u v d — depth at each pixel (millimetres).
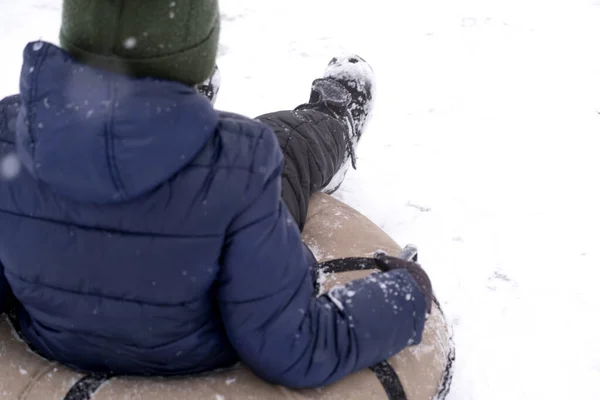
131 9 930
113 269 1065
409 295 1283
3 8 3385
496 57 3355
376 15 3678
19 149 989
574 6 3789
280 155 1113
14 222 1078
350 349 1207
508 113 2955
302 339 1157
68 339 1177
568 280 2113
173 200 1022
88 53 973
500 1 3814
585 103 3031
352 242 1711
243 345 1165
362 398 1290
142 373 1247
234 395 1225
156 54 964
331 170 1941
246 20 3568
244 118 1149
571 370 1823
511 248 2232
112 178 943
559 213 2395
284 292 1124
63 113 939
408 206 2412
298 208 1718
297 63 3236
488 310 2000
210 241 1056
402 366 1373
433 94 3074
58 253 1069
